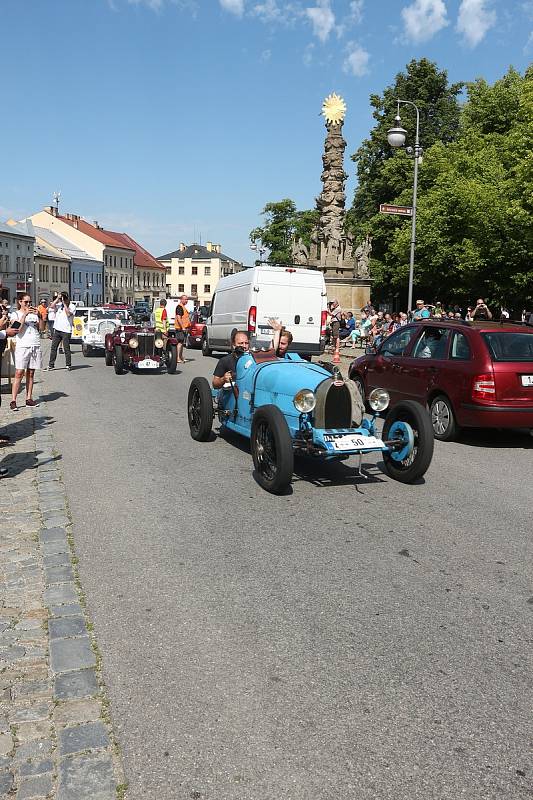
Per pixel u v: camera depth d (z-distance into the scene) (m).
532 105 30.34
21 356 12.45
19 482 7.50
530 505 6.87
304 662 3.76
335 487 7.40
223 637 4.03
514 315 38.75
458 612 4.40
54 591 4.63
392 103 50.62
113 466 8.24
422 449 7.37
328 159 33.44
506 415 9.59
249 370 8.36
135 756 2.98
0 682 3.54
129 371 19.83
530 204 29.88
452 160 40.38
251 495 7.05
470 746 3.07
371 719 3.26
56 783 2.81
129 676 3.60
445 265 39.47
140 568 5.07
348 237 33.81
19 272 84.25
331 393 7.05
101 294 108.56
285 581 4.85
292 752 3.01
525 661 3.81
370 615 4.34
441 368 10.34
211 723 3.21
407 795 2.78
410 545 5.62
